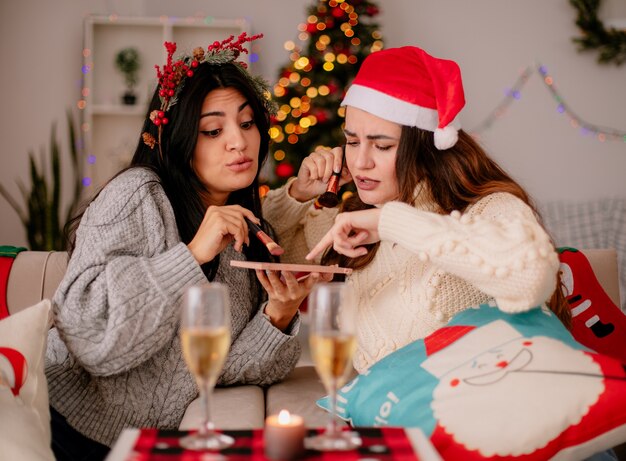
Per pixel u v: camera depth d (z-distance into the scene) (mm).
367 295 1885
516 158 5672
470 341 1526
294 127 4797
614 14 5613
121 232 1821
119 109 5172
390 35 5590
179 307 1729
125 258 1748
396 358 1604
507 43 5629
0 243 5305
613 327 2215
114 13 5383
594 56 5625
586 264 2275
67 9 5344
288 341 1958
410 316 1775
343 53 4852
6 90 5305
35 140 5324
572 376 1377
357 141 1921
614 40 5500
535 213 1834
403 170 1850
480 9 5609
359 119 1874
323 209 2295
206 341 1146
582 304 2229
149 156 2074
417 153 1844
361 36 4914
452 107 1786
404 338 1770
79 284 1741
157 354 1838
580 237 5551
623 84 5637
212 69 1994
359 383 1625
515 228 1470
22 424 1451
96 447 1820
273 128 4789
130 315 1681
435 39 5609
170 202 1965
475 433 1361
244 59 5324
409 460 1125
